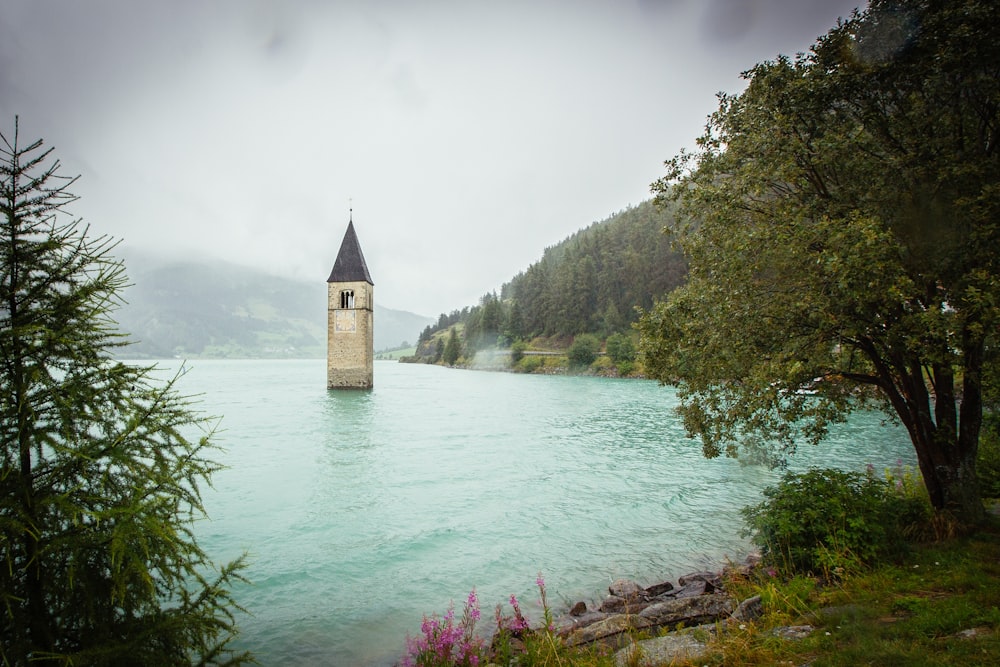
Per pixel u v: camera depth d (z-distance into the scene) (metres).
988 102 8.17
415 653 7.75
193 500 4.57
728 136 10.71
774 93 9.55
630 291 120.81
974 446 9.11
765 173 9.47
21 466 3.86
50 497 3.77
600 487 19.39
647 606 9.18
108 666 3.84
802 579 7.91
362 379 70.69
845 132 9.05
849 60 8.97
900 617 6.05
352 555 12.98
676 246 11.55
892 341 8.49
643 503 17.22
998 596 6.19
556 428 35.25
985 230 7.39
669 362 11.17
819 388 9.92
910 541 8.87
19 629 3.64
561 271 147.12
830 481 9.70
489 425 36.88
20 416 3.82
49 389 3.94
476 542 13.82
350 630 9.34
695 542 13.62
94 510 4.01
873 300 7.81
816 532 8.71
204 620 4.50
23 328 3.70
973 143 8.66
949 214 8.16
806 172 9.59
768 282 9.59
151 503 4.04
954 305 8.38
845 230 7.57
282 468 23.16
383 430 34.81
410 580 11.51
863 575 7.66
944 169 7.91
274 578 11.64
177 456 4.57
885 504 9.34
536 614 9.76
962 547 8.02
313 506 17.28
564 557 12.71
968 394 9.11
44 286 4.04
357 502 17.70
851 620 6.08
